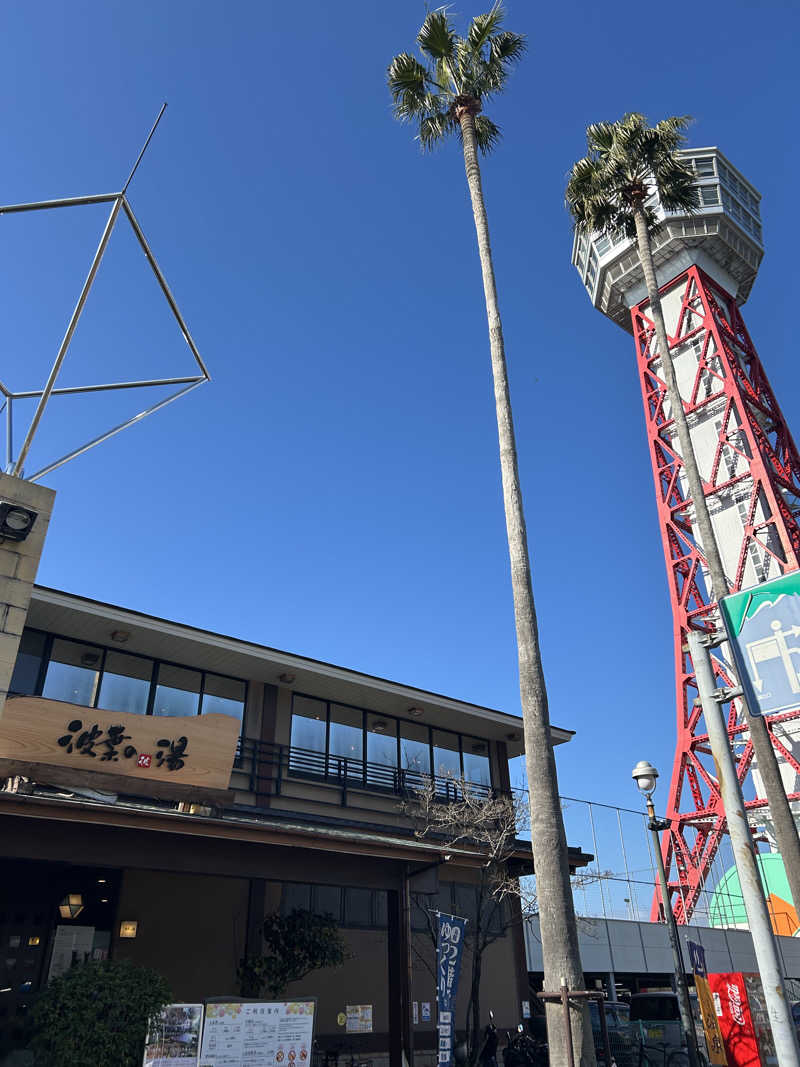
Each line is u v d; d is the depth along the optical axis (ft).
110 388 34.86
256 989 55.67
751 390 248.93
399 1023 47.55
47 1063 34.12
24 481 32.12
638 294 284.82
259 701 71.67
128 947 55.88
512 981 76.69
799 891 45.39
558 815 34.14
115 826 41.70
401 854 49.93
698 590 225.76
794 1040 24.14
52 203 31.68
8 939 51.19
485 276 50.24
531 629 38.52
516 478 42.86
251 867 45.96
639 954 93.30
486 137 60.13
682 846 193.98
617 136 76.54
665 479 247.29
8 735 44.42
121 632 63.16
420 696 78.89
